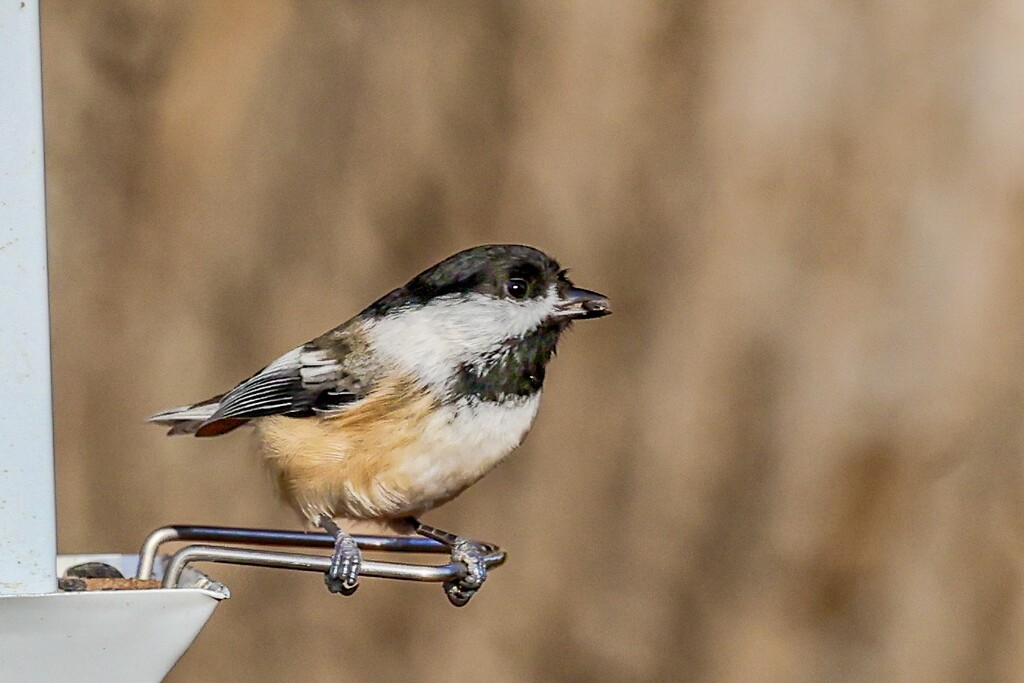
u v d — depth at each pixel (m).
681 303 10.86
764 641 10.48
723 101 10.91
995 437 10.41
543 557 10.83
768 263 10.78
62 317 11.44
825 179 10.77
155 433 11.34
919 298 10.57
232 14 11.73
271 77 11.63
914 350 10.53
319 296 11.34
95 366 11.41
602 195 11.02
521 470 10.91
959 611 10.35
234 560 5.70
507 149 11.21
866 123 10.73
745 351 10.76
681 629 10.61
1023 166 10.49
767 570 10.55
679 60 11.02
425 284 6.94
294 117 11.57
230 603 10.91
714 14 10.99
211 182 11.61
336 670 10.84
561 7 11.22
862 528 10.49
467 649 10.79
